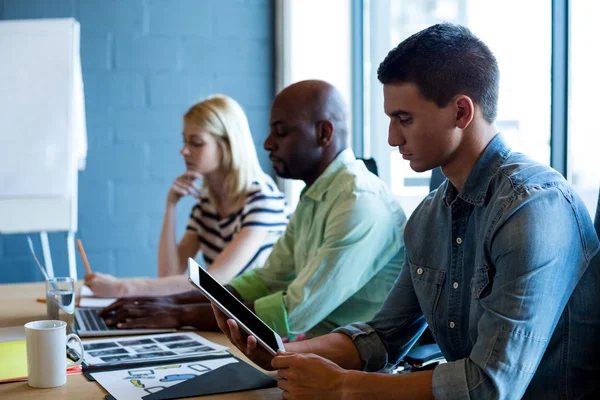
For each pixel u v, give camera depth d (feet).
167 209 7.77
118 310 5.03
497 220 3.26
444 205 3.83
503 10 7.18
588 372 3.43
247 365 3.99
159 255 7.70
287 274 5.98
